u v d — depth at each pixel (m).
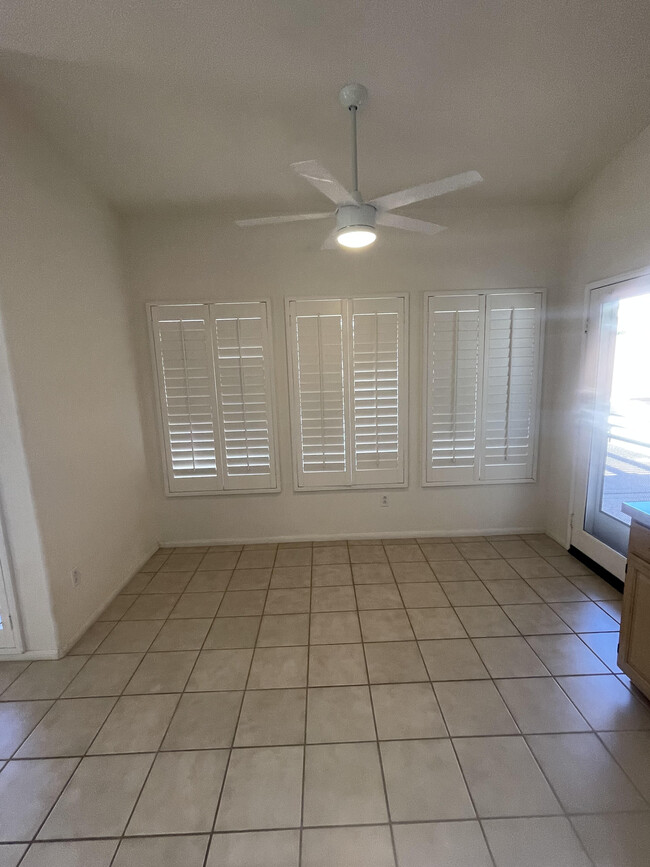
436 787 1.45
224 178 2.67
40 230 2.17
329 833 1.31
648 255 2.35
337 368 3.26
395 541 3.46
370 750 1.60
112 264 2.94
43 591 2.12
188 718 1.77
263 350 3.22
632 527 1.84
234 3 1.51
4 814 1.41
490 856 1.24
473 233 3.17
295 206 3.03
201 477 3.39
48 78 1.85
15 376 1.96
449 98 2.03
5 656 2.16
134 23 1.59
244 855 1.26
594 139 2.40
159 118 2.12
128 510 3.02
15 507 2.04
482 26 1.64
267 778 1.50
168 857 1.26
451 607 2.51
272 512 3.48
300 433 3.35
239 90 1.94
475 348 3.26
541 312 3.23
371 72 1.85
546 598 2.58
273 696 1.88
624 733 1.64
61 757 1.61
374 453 3.38
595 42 1.73
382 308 3.19
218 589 2.82
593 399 2.88
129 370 3.12
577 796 1.41
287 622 2.42
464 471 3.42
